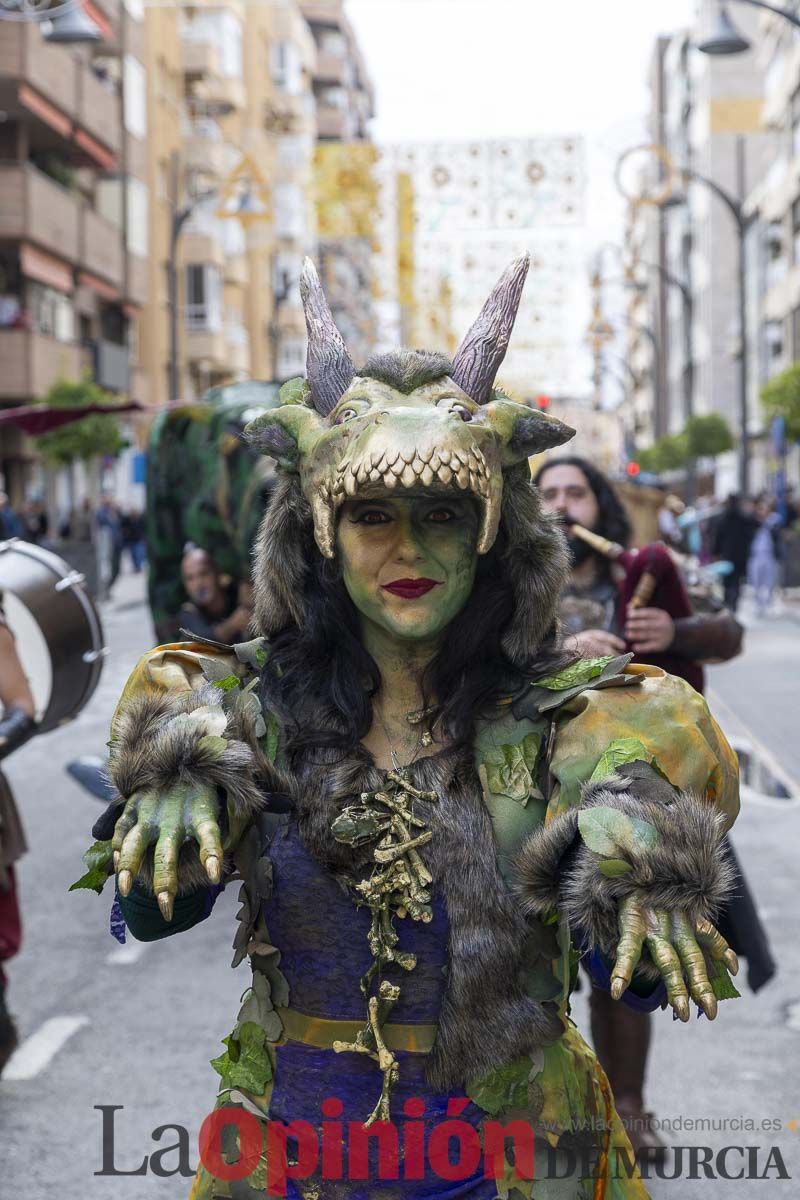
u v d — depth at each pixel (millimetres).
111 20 39812
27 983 5934
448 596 2145
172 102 46781
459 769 2166
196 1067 4957
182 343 48500
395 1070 2096
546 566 2215
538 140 19094
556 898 2035
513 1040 2102
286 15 52594
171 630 8648
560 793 2125
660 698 2145
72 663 5098
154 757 2004
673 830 1937
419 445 2039
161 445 8453
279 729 2203
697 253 70188
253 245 25859
